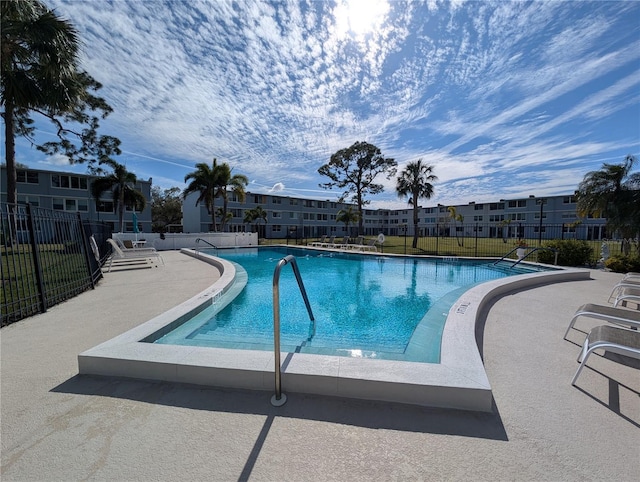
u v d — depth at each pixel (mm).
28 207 4215
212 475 1417
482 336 3391
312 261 12602
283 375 2113
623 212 9758
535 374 2461
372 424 1791
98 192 22969
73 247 6023
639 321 2904
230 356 2365
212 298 4758
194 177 23734
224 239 19531
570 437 1688
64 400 2027
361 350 3379
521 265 9828
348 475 1423
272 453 1559
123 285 6379
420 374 2074
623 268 8320
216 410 1927
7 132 11531
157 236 17484
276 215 41000
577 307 4660
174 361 2275
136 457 1522
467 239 35812
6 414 1862
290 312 5066
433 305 5293
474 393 1917
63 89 7953
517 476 1417
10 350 2902
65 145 15969
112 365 2352
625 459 1520
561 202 35469
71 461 1494
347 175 26312
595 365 2617
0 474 1405
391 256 13141
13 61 7910
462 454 1557
